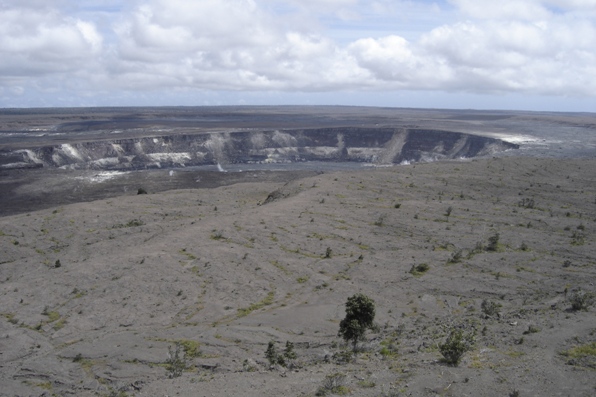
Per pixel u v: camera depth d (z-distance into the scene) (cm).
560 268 6450
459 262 6844
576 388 2639
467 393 2656
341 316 5172
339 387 2889
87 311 5484
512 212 9344
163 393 3177
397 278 6366
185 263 6912
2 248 8706
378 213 9344
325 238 8075
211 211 11338
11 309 5650
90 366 4159
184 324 5188
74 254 8269
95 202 11862
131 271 6556
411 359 3453
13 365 4281
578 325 3856
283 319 5112
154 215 10812
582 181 11800
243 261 7031
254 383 3183
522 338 3622
